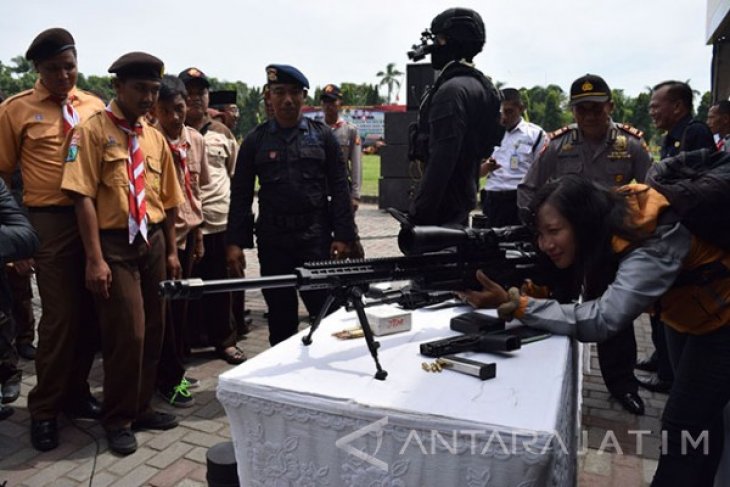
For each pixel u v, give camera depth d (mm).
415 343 2020
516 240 2311
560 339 1994
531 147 5273
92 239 2863
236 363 4395
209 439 3217
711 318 1921
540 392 1586
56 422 3166
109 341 3016
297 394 1599
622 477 2895
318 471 1625
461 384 1647
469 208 2938
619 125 3549
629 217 1765
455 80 2656
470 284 2143
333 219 3424
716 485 2238
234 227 3416
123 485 2762
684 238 1797
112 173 2908
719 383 1956
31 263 3283
